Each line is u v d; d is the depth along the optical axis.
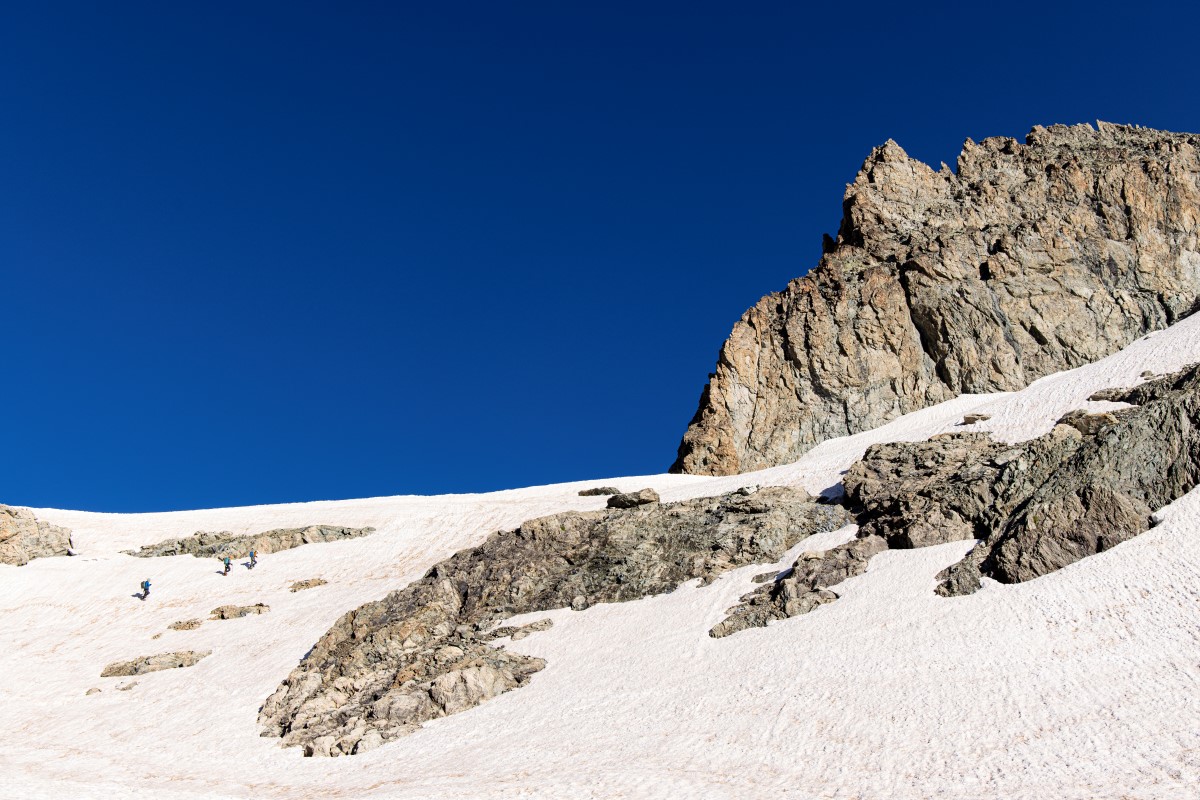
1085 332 83.19
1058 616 36.19
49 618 66.00
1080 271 86.69
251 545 78.06
